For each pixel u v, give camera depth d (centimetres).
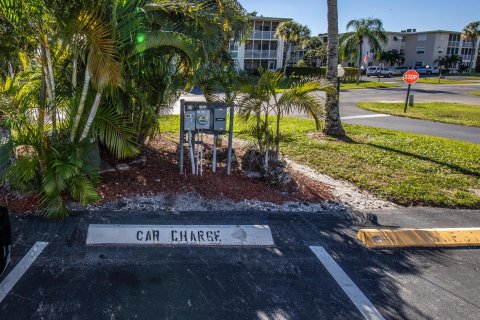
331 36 1067
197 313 325
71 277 366
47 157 491
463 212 582
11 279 359
